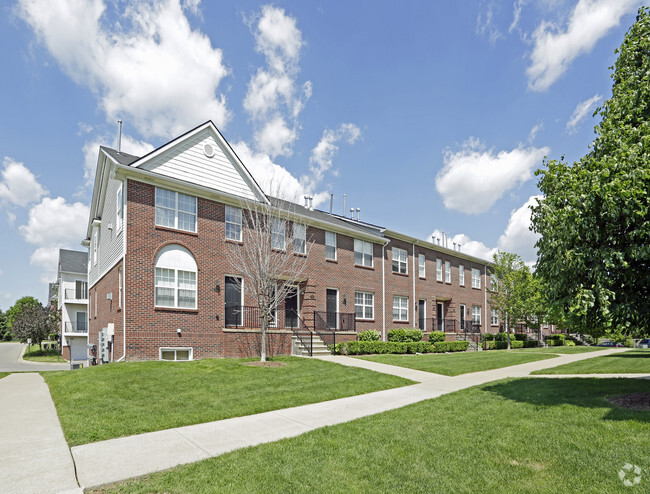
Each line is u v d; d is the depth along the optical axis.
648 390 8.75
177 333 14.77
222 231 16.75
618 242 7.16
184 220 15.73
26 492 4.23
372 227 26.86
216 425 6.94
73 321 35.19
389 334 23.86
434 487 4.37
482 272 35.31
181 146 16.22
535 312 29.28
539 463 4.96
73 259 38.25
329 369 12.94
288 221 19.38
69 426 6.59
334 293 21.81
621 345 37.56
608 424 6.23
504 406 7.82
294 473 4.73
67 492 4.23
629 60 8.48
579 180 7.51
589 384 10.02
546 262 8.32
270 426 6.88
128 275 13.91
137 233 14.32
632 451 5.11
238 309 16.86
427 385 11.18
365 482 4.51
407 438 5.98
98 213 21.80
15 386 10.57
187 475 4.69
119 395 8.62
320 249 21.23
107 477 4.65
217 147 17.41
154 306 14.36
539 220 8.50
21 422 6.93
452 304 30.73
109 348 16.20
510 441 5.71
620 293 7.51
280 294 16.95
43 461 5.13
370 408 8.25
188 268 15.51
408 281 26.77
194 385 9.84
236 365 12.78
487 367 15.41
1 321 80.06
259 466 4.95
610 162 7.00
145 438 6.17
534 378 12.00
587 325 8.22
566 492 4.20
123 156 17.12
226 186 17.48
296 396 9.15
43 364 30.11
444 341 25.78
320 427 6.77
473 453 5.31
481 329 33.72
